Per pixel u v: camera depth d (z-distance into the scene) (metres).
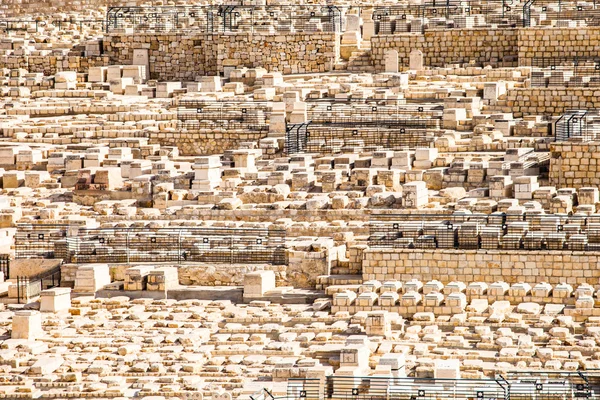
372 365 199.88
